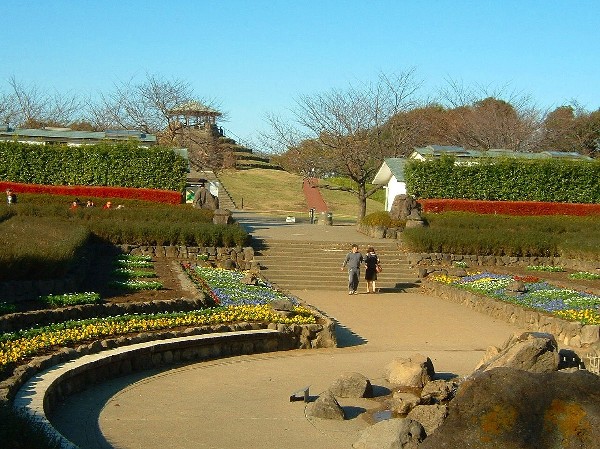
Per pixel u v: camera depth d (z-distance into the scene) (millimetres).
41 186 38250
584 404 6340
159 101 68562
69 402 11281
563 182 39969
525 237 31547
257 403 11836
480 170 39719
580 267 29891
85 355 12750
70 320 15062
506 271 28766
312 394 12547
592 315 18859
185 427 10406
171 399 11914
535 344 11312
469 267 30109
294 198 69125
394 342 18344
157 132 67875
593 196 40219
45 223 27766
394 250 31812
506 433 6273
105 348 13438
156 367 14094
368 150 50094
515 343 11914
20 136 45438
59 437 8039
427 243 30984
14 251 17672
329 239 33344
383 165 45562
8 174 39219
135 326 14914
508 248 31406
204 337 15141
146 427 10328
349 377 12141
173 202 38969
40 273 18219
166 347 14312
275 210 62156
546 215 38375
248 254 29750
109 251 28672
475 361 15828
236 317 16984
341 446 9703
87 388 12195
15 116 72188
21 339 12734
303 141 52781
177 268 25172
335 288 27281
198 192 36062
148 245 29516
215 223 32500
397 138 54281
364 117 50781
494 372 6746
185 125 69750
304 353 16500
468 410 6516
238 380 13461
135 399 11781
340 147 48625
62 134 46625
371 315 22281
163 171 40219
